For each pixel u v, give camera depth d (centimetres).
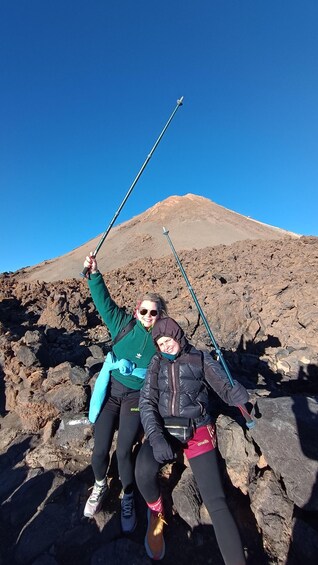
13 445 447
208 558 278
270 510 297
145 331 340
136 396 333
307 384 658
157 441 275
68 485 363
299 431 325
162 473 357
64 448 420
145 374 334
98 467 320
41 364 560
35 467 397
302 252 1425
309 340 820
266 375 685
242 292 1062
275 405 363
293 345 820
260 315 959
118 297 1432
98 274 372
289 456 310
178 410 293
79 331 1003
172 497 326
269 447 322
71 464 395
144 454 288
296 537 270
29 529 313
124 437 317
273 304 979
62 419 455
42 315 1084
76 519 321
